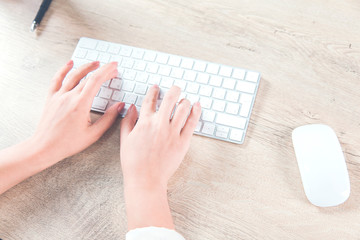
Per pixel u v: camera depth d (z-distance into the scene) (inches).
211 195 22.1
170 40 25.6
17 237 22.4
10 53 26.8
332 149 20.3
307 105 23.1
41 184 23.3
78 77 24.3
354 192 21.1
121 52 25.1
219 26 25.5
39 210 22.8
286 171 21.9
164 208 19.8
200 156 22.9
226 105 22.9
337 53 23.8
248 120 22.5
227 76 23.4
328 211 20.9
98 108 24.2
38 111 25.2
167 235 17.1
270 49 24.5
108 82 24.4
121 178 23.0
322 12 24.7
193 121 22.3
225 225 21.5
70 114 22.7
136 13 26.7
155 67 24.3
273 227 21.1
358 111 22.6
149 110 22.5
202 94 23.3
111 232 22.0
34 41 26.9
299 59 24.0
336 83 23.3
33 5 27.6
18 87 26.0
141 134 21.9
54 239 22.1
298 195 21.4
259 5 25.5
